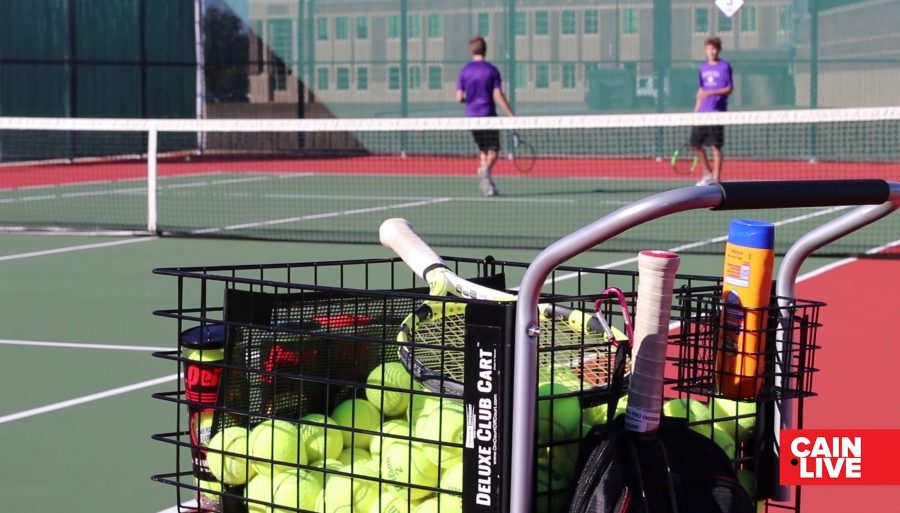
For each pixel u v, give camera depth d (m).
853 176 18.92
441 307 2.77
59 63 22.41
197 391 2.87
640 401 2.39
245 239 12.07
